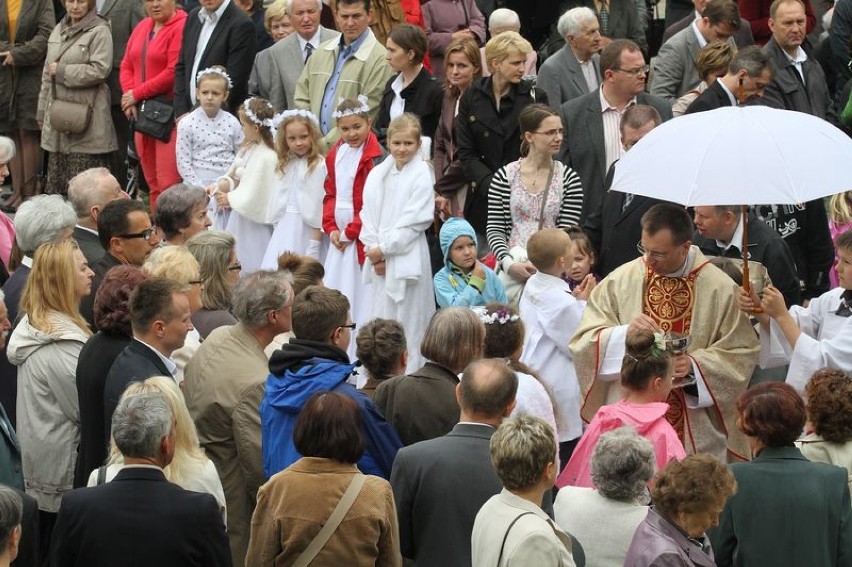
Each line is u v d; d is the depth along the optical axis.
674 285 21.34
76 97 39.66
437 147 32.38
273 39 39.28
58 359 20.28
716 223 23.77
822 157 19.42
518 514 14.51
